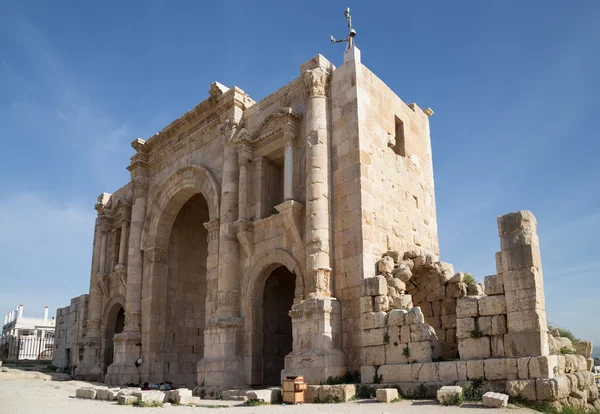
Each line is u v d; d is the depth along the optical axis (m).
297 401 17.30
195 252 34.84
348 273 20.59
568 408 13.87
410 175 25.83
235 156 26.44
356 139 21.73
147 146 34.56
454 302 20.89
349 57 23.11
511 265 15.80
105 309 37.00
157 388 25.84
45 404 16.75
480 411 13.41
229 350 23.25
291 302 27.17
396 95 26.02
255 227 24.56
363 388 17.83
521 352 15.15
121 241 36.06
